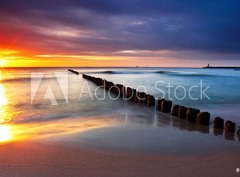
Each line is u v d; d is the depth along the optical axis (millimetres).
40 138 6918
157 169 4777
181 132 8172
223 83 34031
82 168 4703
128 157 5398
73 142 6484
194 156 5652
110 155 5488
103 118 10695
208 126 9281
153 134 7676
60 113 12242
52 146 6086
